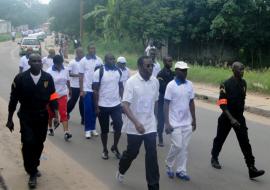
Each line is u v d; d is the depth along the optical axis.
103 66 7.14
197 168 6.79
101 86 7.05
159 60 24.70
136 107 5.31
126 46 33.38
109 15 32.09
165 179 6.25
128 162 5.73
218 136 6.72
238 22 24.91
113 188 5.81
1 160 6.86
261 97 13.68
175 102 6.04
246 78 15.69
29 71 5.61
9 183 5.89
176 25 27.27
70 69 9.54
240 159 7.28
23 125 5.62
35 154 5.76
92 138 8.63
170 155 6.20
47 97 5.71
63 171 6.48
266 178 6.35
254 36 26.14
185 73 6.05
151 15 27.47
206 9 26.58
